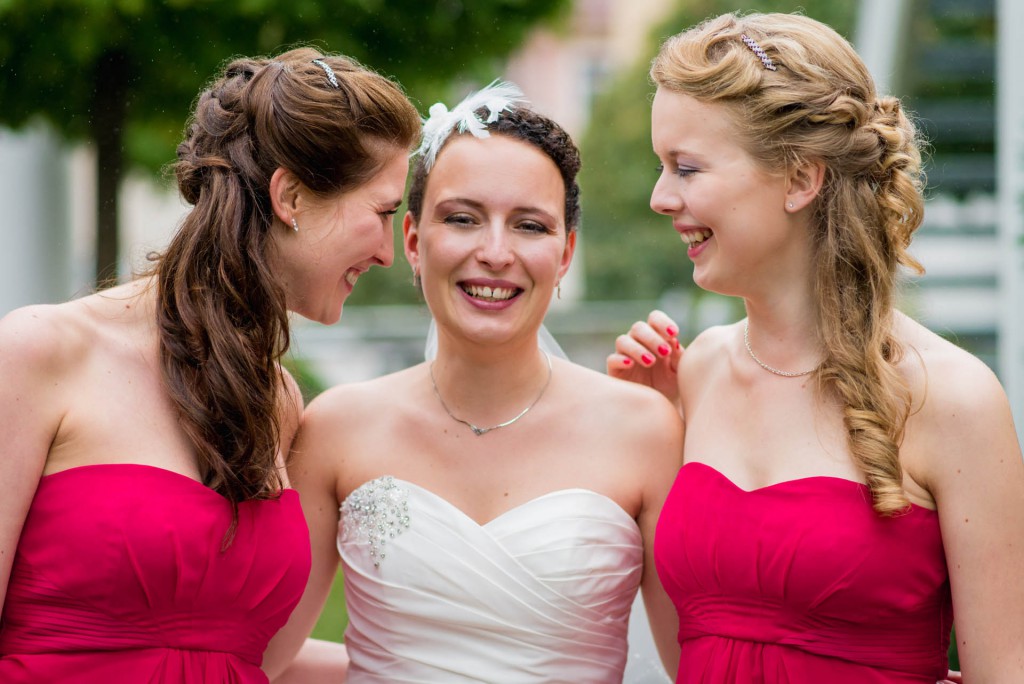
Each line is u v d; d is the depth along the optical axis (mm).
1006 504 2881
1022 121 6887
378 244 3246
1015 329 6938
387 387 3654
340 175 3146
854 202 3102
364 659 3422
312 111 3105
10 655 2936
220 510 3020
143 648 2973
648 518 3498
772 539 3000
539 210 3309
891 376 2971
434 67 8758
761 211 3111
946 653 3096
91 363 3033
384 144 3217
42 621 2924
